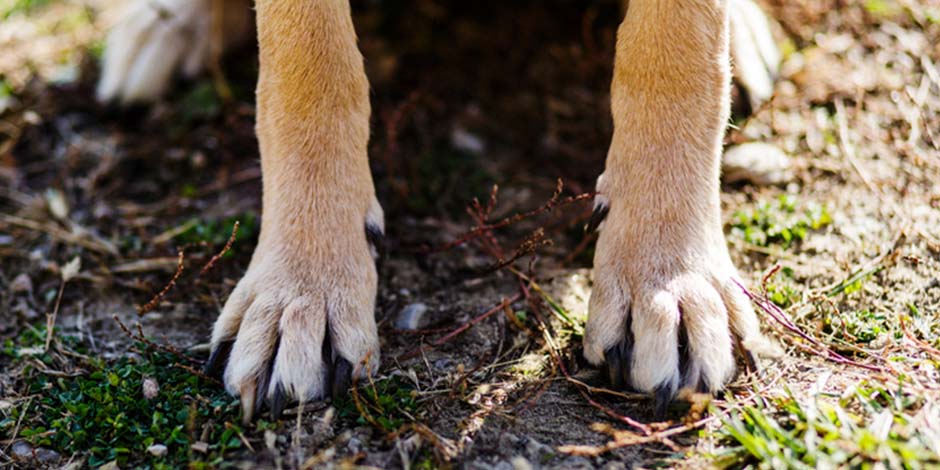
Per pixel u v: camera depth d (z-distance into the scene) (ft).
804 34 4.42
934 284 3.72
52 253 4.04
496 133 4.34
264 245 3.60
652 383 3.43
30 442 3.54
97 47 4.71
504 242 3.99
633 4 3.57
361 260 3.58
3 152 4.34
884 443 3.33
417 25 4.69
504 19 4.70
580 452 3.39
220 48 4.54
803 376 3.53
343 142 3.60
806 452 3.35
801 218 3.90
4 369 3.73
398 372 3.61
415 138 4.33
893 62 4.26
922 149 4.02
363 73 3.64
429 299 3.83
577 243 3.98
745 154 4.07
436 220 4.07
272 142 3.62
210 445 3.46
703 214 3.55
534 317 3.74
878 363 3.55
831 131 4.12
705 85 3.56
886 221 3.88
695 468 3.38
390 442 3.45
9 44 4.72
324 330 3.50
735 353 3.52
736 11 4.17
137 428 3.50
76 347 3.77
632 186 3.56
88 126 4.43
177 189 4.22
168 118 4.42
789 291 3.72
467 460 3.42
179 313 3.85
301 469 3.41
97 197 4.20
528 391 3.56
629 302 3.50
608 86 4.43
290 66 3.58
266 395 3.47
